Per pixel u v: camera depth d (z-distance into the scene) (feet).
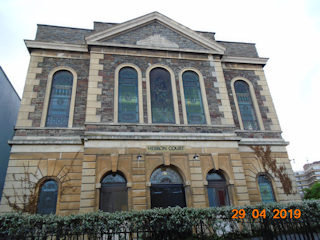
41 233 25.44
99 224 26.48
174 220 28.07
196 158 38.88
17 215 25.71
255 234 31.32
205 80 46.47
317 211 31.89
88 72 45.03
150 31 48.42
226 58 52.13
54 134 38.88
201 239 28.58
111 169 35.70
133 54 45.52
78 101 42.37
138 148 37.65
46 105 40.78
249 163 43.55
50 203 35.24
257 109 49.19
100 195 34.86
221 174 40.04
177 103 43.16
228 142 41.14
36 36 46.03
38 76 42.63
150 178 37.22
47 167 36.70
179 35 49.49
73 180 36.70
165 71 45.88
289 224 30.04
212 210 29.96
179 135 39.93
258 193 41.81
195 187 37.22
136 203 34.55
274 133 47.42
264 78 52.80
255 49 56.59
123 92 42.22
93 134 37.19
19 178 35.35
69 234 25.89
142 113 40.83
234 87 50.83
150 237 27.71
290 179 43.96
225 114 44.01
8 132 55.72
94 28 47.52
